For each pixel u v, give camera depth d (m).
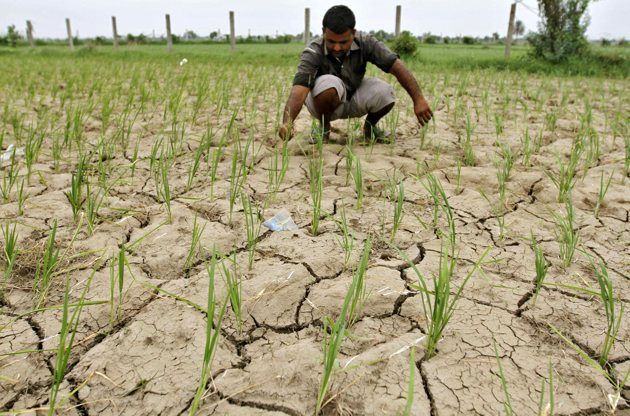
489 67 11.00
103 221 2.43
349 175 3.09
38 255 2.09
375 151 3.62
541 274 1.75
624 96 6.61
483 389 1.41
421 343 1.57
